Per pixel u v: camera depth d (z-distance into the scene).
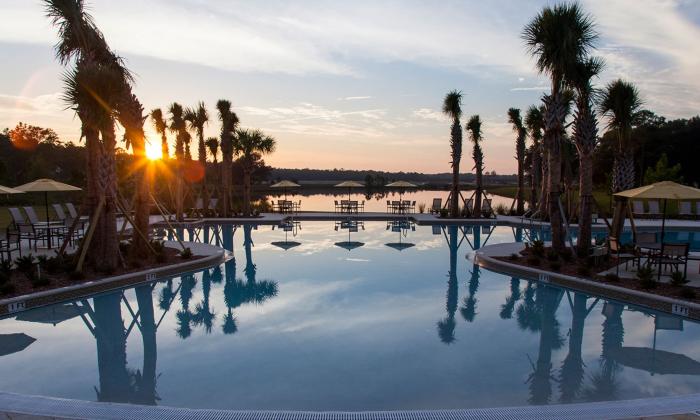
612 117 13.18
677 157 43.50
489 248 14.66
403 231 21.11
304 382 5.75
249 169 26.62
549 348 6.92
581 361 6.43
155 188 26.16
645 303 8.91
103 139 10.61
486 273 12.16
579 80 12.16
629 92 12.75
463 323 8.12
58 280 9.89
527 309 8.97
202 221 23.56
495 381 5.80
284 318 8.41
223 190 26.28
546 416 4.51
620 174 13.07
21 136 47.31
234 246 16.84
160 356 6.65
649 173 31.75
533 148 25.75
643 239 11.65
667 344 7.10
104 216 10.87
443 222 23.56
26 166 41.16
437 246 16.75
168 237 19.30
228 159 26.33
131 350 6.89
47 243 14.11
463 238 18.83
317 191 75.25
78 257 10.78
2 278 9.17
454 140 25.05
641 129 43.88
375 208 34.94
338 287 10.70
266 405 5.19
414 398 5.32
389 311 8.84
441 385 5.66
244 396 5.41
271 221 24.25
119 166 33.00
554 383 5.73
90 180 10.91
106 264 10.87
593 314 8.64
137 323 8.16
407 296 9.91
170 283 11.09
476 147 25.38
